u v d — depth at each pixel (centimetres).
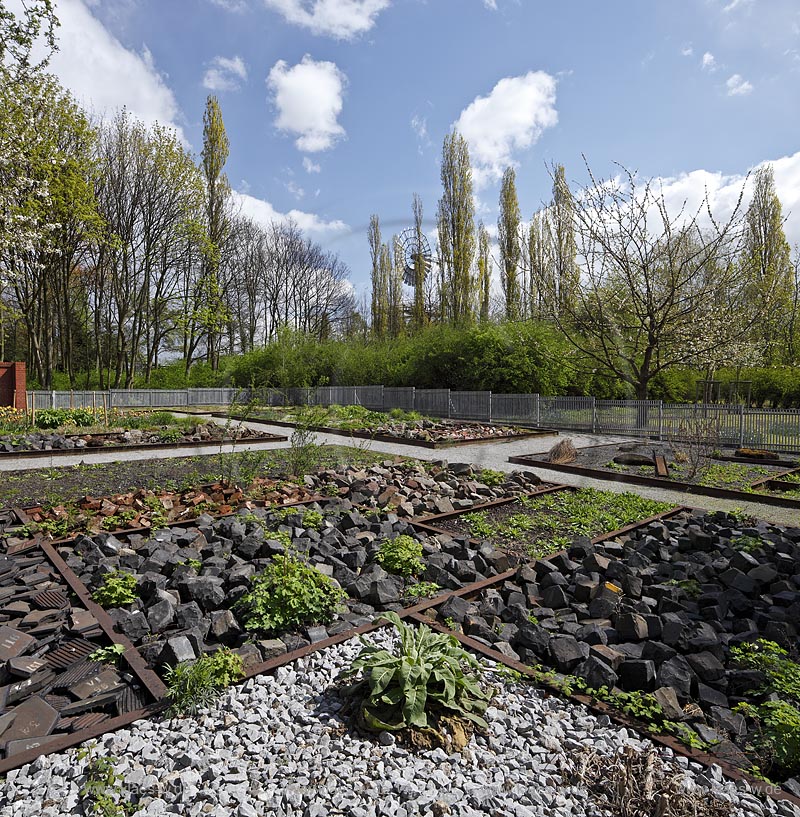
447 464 1003
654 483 901
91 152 2673
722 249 1630
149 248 3166
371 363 2939
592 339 1898
